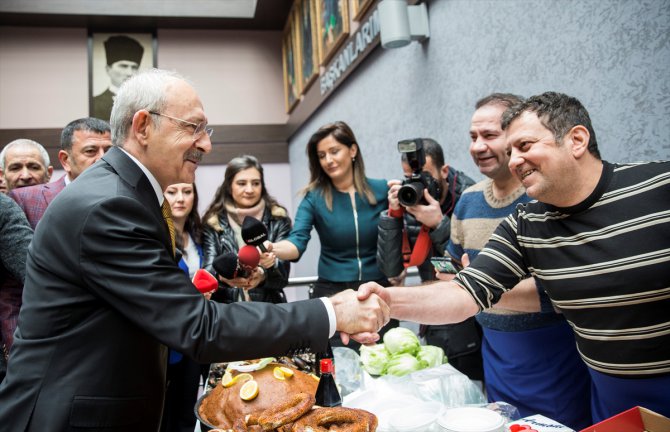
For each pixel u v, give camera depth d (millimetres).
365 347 1837
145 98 1331
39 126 8055
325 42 5797
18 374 1214
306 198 2838
